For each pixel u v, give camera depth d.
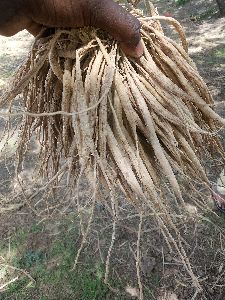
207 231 2.50
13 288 2.44
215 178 2.65
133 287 2.35
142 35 1.40
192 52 4.55
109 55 1.30
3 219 2.80
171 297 2.29
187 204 2.57
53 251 2.58
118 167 1.34
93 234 2.60
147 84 1.34
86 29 1.31
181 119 1.36
